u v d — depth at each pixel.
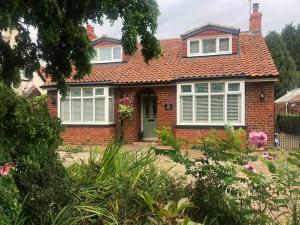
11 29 5.07
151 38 5.95
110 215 3.41
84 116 18.34
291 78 44.00
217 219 3.57
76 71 6.46
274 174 3.74
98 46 19.69
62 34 5.71
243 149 3.75
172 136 3.98
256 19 19.62
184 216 3.17
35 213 3.39
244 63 16.45
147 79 17.23
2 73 6.13
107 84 17.75
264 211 3.50
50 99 18.83
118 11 5.46
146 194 3.27
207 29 17.72
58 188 3.56
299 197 3.60
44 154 3.77
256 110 15.62
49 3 4.59
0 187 3.18
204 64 17.25
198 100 16.36
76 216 3.36
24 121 3.55
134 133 17.98
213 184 3.66
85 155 11.86
